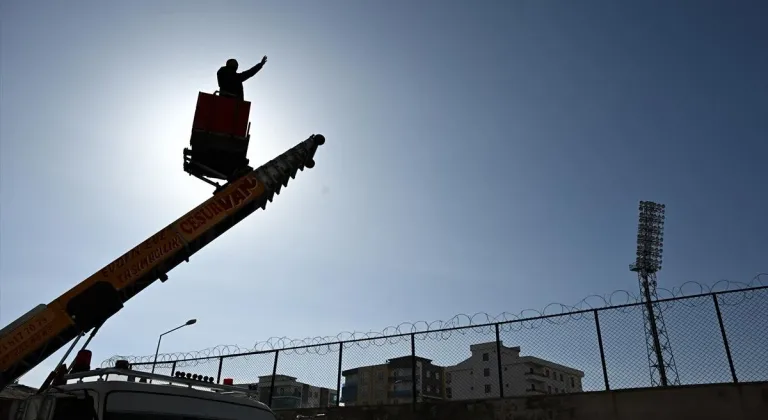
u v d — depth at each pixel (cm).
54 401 486
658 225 4003
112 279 630
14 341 569
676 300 1101
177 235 680
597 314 1170
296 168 782
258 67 787
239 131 734
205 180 767
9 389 709
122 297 647
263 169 751
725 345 1020
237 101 747
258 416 605
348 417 1336
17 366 578
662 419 995
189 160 746
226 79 776
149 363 1686
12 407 553
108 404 475
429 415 1234
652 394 1016
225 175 769
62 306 599
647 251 3925
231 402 582
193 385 603
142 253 656
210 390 618
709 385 979
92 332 621
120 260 643
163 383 573
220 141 729
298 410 1416
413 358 1334
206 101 738
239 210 733
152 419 499
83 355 609
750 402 939
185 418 525
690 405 980
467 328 1301
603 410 1049
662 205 4038
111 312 636
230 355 1603
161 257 662
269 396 1494
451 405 1219
